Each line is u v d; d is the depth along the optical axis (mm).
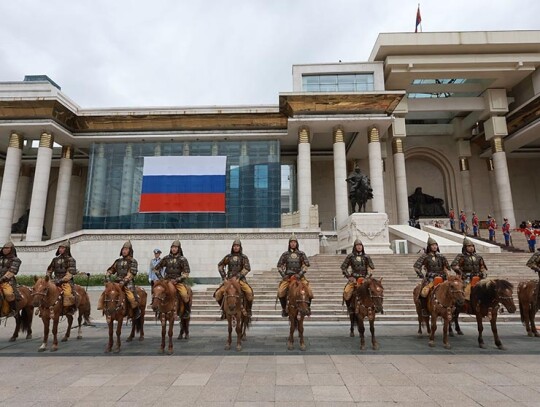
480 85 38156
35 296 8297
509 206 35625
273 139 33562
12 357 7840
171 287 8555
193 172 32094
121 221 31406
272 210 31547
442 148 43344
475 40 34312
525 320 10250
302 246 25156
